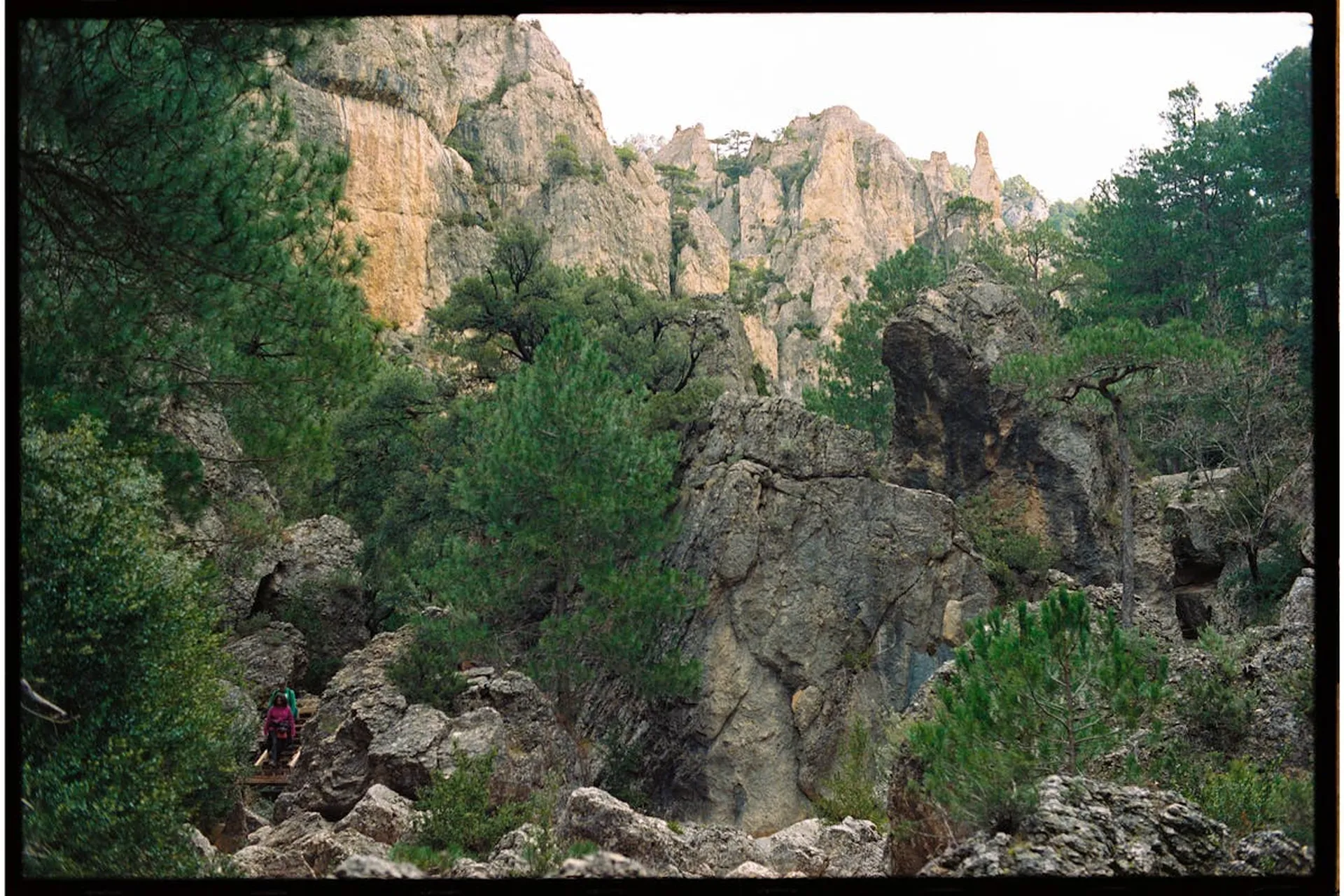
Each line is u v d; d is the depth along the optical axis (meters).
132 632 8.96
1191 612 31.28
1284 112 37.50
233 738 14.85
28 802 7.50
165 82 11.18
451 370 35.94
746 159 121.19
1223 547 31.66
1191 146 39.72
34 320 10.37
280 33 11.60
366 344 13.54
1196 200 40.56
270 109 12.98
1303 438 31.14
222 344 12.40
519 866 9.89
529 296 35.62
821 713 25.61
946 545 27.91
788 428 27.89
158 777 8.82
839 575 26.91
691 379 36.19
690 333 37.09
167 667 9.51
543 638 22.38
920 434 34.66
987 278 36.16
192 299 11.76
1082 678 10.20
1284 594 27.69
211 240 11.22
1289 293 37.25
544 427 23.42
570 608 24.81
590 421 23.20
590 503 22.53
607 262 87.75
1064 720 10.04
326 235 14.01
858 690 26.08
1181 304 40.34
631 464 23.58
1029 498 33.00
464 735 17.00
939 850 9.95
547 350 24.14
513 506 23.16
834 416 49.00
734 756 24.94
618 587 22.61
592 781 22.31
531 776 17.30
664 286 92.38
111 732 8.62
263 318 12.63
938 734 9.74
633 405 24.91
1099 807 8.04
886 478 34.81
